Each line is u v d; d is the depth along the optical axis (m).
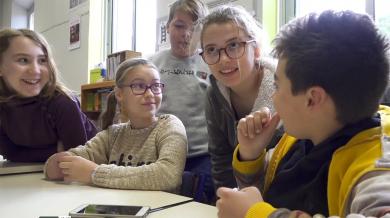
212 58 1.16
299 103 0.61
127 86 1.37
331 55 0.56
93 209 0.68
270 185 0.79
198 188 1.28
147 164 1.14
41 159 1.51
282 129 0.87
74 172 1.06
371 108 0.59
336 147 0.63
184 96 1.79
